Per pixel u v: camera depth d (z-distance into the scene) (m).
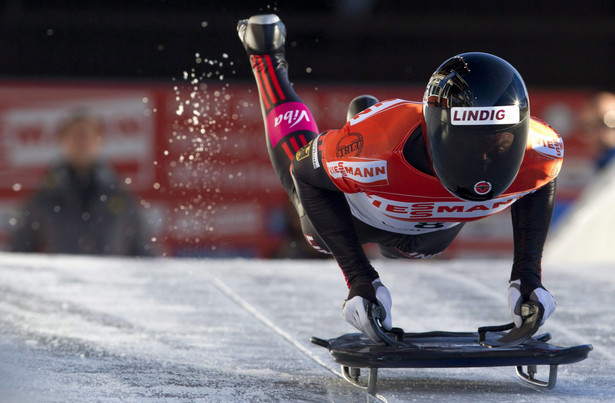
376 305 12.28
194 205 36.06
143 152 36.09
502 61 11.42
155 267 24.64
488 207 12.59
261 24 17.12
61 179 33.44
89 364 13.88
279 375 13.56
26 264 24.53
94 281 22.19
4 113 36.34
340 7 46.56
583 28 48.84
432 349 11.85
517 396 12.29
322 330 17.33
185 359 14.60
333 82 47.56
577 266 26.16
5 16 44.91
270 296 20.89
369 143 12.09
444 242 15.39
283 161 15.43
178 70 46.06
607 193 35.44
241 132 36.03
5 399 11.31
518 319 12.62
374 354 11.68
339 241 12.76
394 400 11.94
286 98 16.34
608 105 38.09
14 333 16.14
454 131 11.11
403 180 12.03
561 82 49.31
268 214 36.03
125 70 45.91
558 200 38.59
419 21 47.75
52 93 36.31
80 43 45.84
